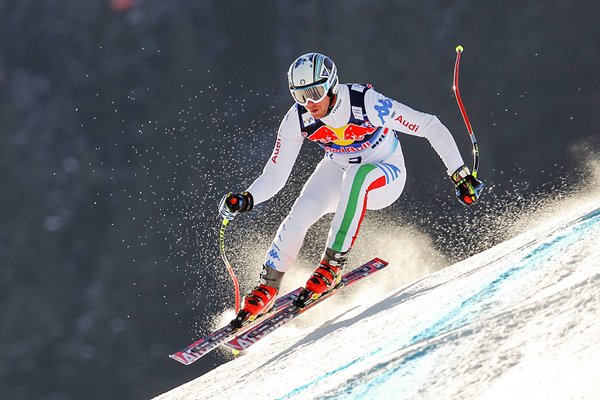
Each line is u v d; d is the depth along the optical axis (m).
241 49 84.88
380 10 82.12
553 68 76.94
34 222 80.25
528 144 75.31
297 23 84.69
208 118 82.31
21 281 77.31
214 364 70.00
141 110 85.06
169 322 72.31
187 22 86.31
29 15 90.75
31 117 86.50
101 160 83.50
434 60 79.50
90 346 72.31
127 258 75.56
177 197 77.69
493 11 79.50
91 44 89.12
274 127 81.06
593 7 77.50
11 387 71.38
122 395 70.38
